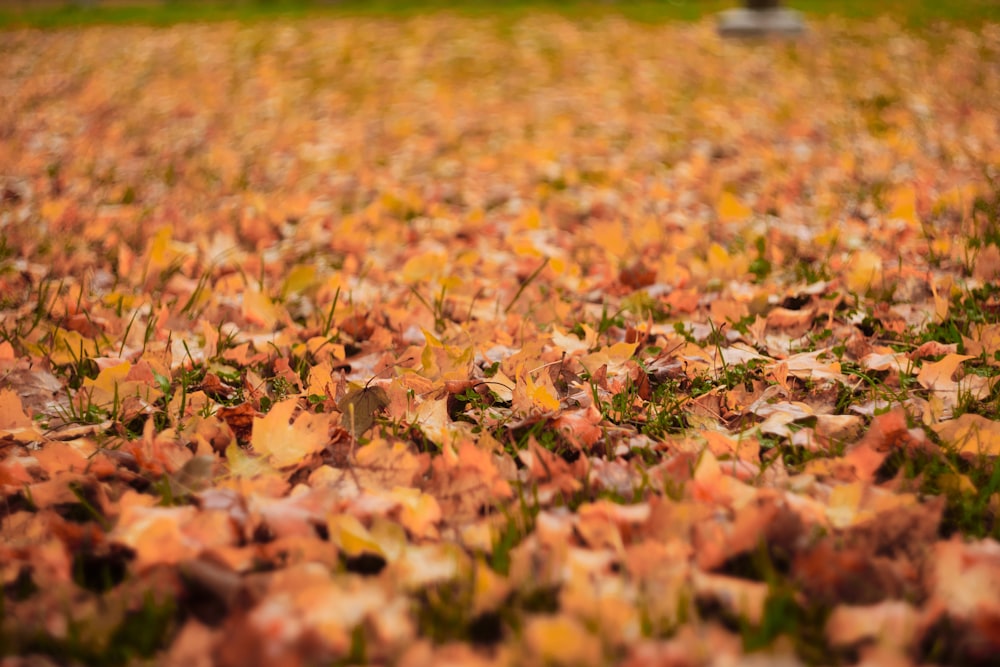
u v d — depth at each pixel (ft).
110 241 14.97
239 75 33.22
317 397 8.23
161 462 6.86
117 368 8.48
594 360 8.68
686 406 8.08
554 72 32.71
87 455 7.18
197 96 30.01
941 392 8.05
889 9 41.42
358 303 11.60
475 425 7.79
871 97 26.45
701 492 6.22
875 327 10.22
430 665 4.56
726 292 11.65
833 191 17.31
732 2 47.57
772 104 26.40
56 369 9.48
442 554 5.53
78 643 4.89
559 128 24.44
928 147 20.65
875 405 7.85
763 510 5.54
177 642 4.74
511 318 10.62
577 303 11.55
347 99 29.30
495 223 16.17
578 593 4.98
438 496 6.24
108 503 6.30
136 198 18.70
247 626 4.58
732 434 7.48
